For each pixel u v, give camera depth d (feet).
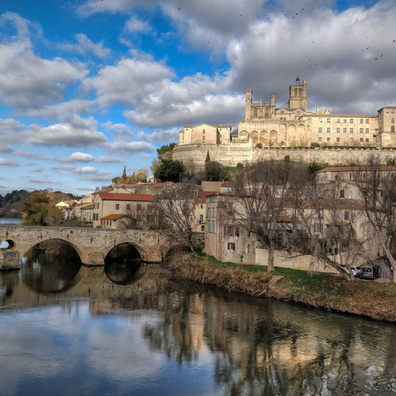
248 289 199.31
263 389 99.91
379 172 171.73
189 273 240.32
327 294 173.27
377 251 206.69
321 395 97.19
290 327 145.79
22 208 387.55
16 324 146.72
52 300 185.26
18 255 256.73
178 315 162.20
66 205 627.87
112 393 97.04
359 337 134.82
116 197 375.66
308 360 116.78
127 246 336.08
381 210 175.83
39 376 104.94
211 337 135.74
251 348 125.90
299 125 583.99
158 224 328.49
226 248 244.83
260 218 208.44
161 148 641.81
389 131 553.23
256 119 640.58
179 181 470.39
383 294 160.45
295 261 214.48
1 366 110.11
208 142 556.51
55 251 349.61
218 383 103.09
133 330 142.92
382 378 105.70
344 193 251.19
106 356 118.73
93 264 281.95
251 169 256.93
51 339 131.95
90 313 164.55
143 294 201.16
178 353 121.80
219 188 385.29
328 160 495.41
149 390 98.94
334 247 189.98
